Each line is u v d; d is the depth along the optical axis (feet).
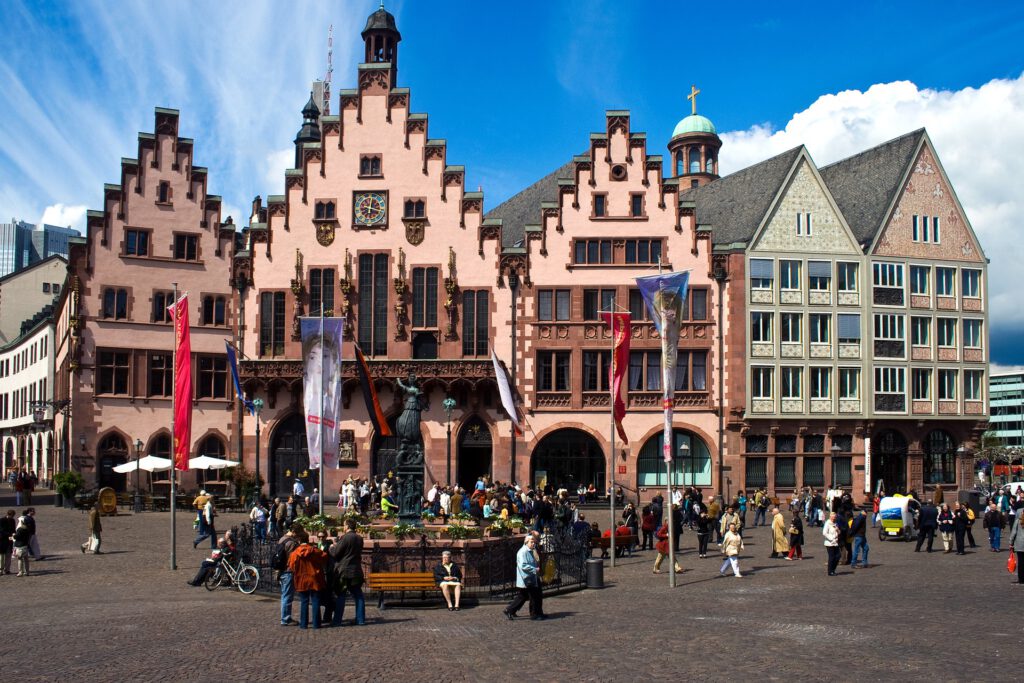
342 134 209.56
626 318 126.11
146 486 203.21
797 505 178.40
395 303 205.87
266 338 206.90
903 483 217.36
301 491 184.55
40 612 82.12
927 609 82.33
